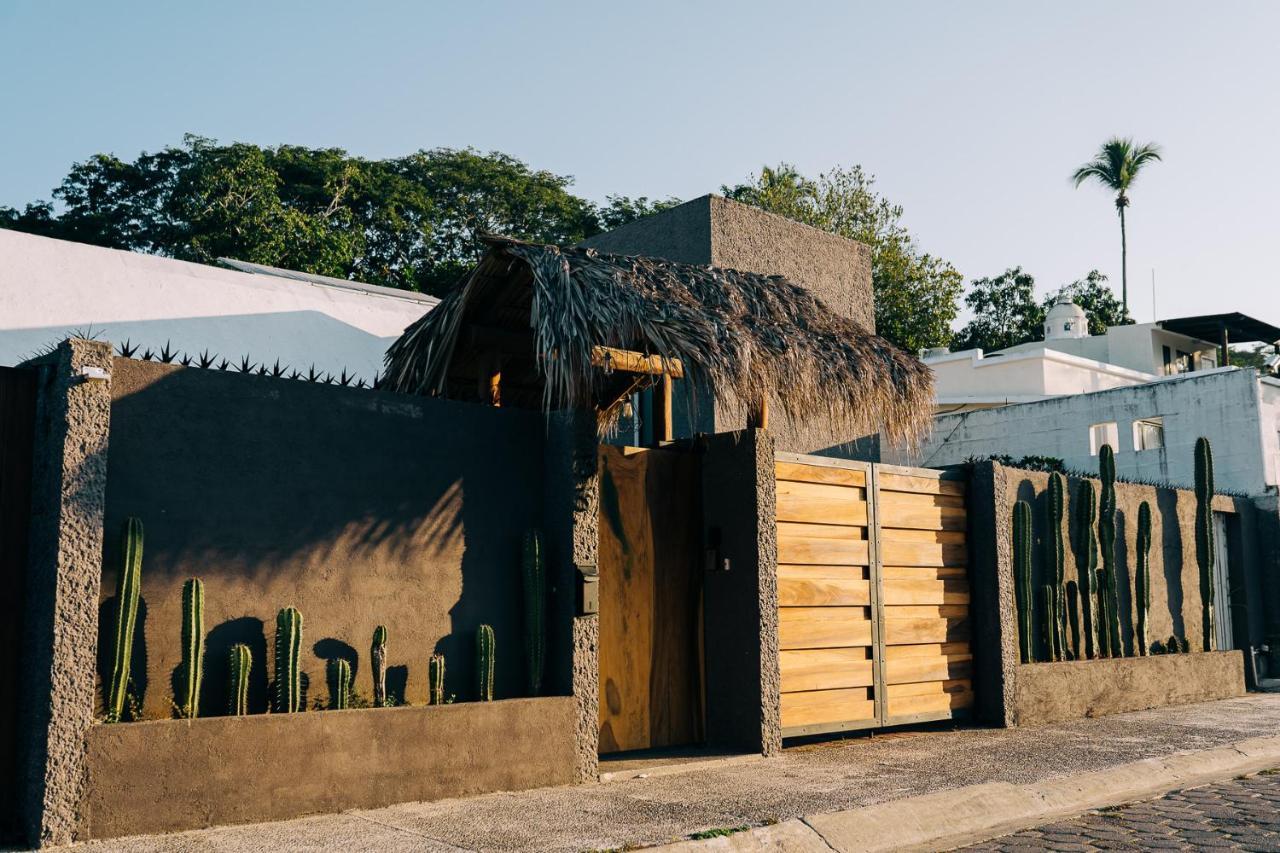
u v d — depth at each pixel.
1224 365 34.94
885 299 34.09
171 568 6.21
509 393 9.88
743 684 8.74
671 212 13.97
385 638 6.94
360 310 12.48
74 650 5.57
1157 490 14.38
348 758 6.49
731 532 8.94
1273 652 15.91
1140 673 12.62
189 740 5.89
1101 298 48.59
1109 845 6.47
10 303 10.02
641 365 8.07
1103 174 51.53
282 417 6.77
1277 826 6.96
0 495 5.86
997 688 10.78
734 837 6.11
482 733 7.12
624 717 8.55
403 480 7.31
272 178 34.19
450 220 42.25
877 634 9.97
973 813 7.16
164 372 6.30
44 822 5.39
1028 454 19.25
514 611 7.84
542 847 5.75
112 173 38.16
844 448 14.41
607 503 8.65
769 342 7.89
